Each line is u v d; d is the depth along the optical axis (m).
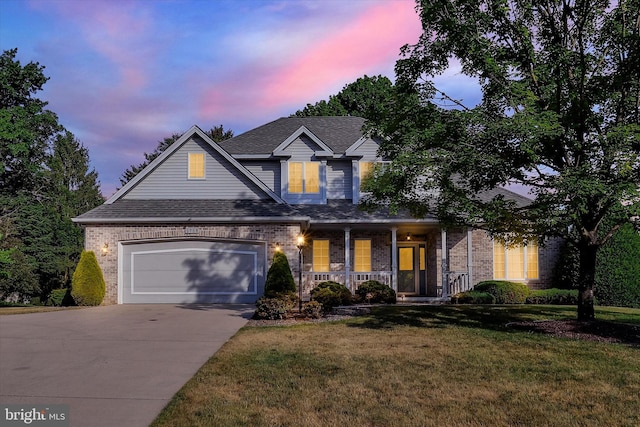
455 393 6.30
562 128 9.81
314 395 6.20
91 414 5.52
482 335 10.47
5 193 33.09
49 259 33.94
